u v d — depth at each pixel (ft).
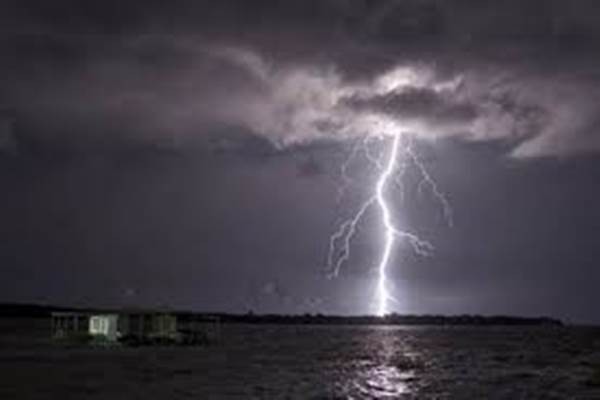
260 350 444.55
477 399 215.10
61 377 248.11
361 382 256.93
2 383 229.86
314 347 509.35
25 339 489.67
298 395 215.51
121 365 296.71
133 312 406.00
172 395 208.64
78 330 453.58
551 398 217.56
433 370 313.12
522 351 475.72
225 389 224.94
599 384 255.50
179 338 420.36
